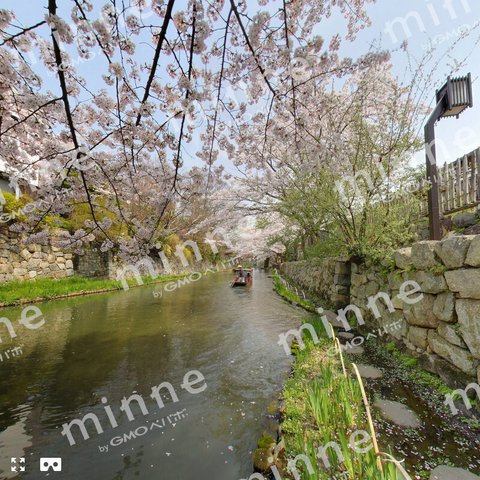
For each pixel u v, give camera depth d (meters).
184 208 4.02
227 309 9.40
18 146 3.17
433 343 3.17
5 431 3.04
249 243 23.42
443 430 2.35
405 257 3.87
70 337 6.32
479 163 3.83
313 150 3.03
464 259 2.62
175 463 2.49
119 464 2.51
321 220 7.12
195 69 2.47
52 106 2.53
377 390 3.12
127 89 2.51
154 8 2.23
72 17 1.96
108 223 3.92
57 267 12.39
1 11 1.83
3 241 10.20
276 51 2.36
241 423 3.03
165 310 9.30
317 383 2.82
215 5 2.26
